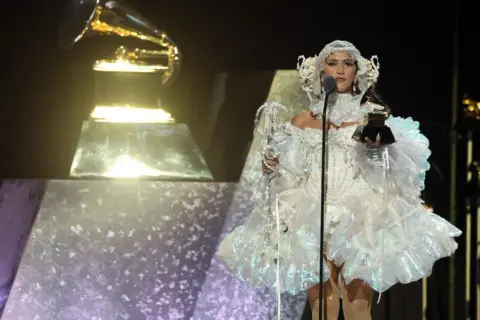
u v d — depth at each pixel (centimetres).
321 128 1336
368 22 2017
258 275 1329
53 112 1989
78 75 1992
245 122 1861
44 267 1456
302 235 1308
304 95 1691
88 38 1991
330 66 1351
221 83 1967
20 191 1488
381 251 1275
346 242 1278
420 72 2022
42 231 1462
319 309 1208
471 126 1888
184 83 2034
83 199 1471
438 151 2011
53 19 1973
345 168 1309
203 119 2006
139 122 1686
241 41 2038
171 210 1490
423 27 2014
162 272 1480
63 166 1958
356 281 1311
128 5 1761
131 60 1781
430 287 1969
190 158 1662
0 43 1964
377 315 1478
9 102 1977
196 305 1484
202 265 1489
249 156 1541
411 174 1302
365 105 1355
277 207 1315
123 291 1469
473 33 2008
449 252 1303
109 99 1734
